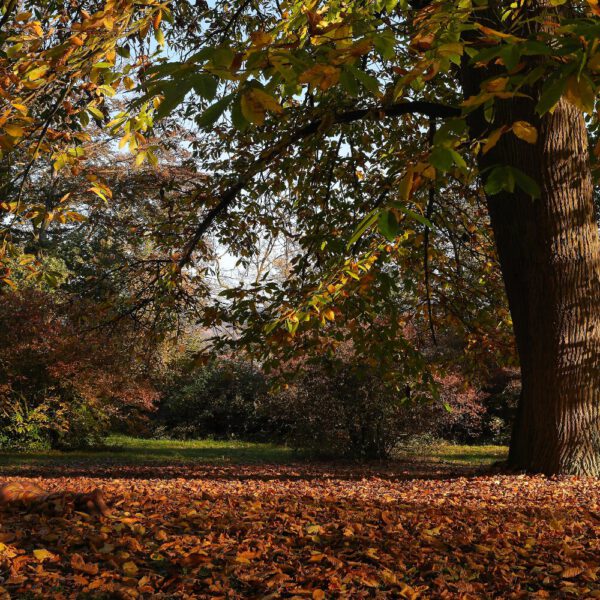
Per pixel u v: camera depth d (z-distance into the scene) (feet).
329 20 18.52
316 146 33.30
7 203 17.81
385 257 27.48
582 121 25.02
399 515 18.43
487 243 37.81
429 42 10.04
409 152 29.25
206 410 78.48
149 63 15.71
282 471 38.68
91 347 54.34
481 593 12.70
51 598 11.28
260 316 29.63
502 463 27.81
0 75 14.74
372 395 45.57
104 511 17.07
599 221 39.91
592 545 16.03
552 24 9.13
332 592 12.30
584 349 25.13
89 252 82.99
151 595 11.81
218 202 32.24
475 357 37.06
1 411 56.03
